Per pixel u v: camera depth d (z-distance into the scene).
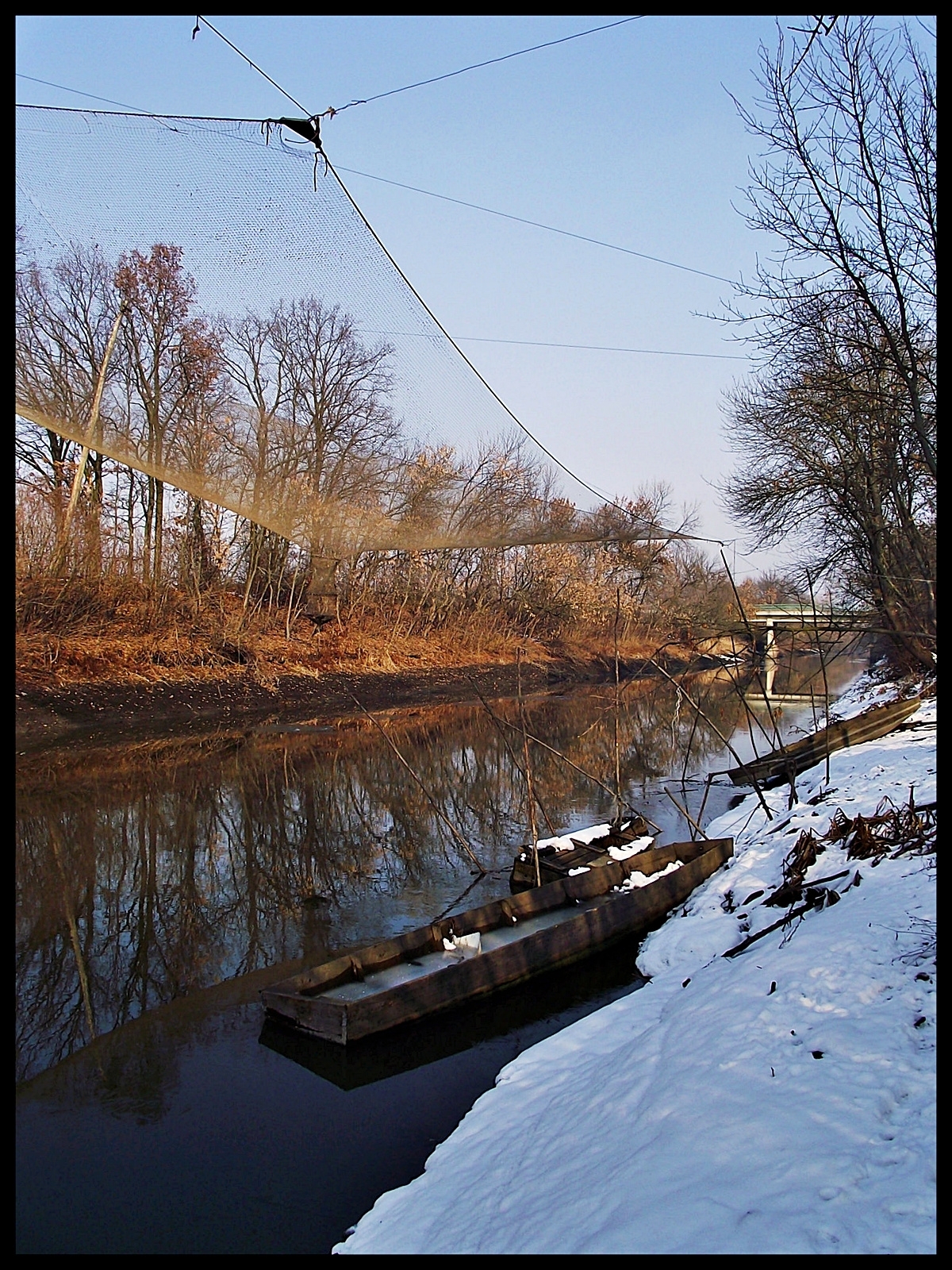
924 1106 3.08
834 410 14.26
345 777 14.70
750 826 10.59
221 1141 4.87
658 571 27.72
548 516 8.12
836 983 4.28
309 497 6.13
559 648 32.84
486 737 19.38
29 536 18.30
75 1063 5.78
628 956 7.37
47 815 11.69
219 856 10.41
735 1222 2.67
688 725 22.98
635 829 10.79
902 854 5.96
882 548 14.54
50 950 7.62
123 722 17.14
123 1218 4.20
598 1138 3.81
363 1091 5.42
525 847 9.56
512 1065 5.46
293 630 24.36
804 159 11.66
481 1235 3.40
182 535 21.92
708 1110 3.49
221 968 7.34
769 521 16.58
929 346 11.88
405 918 8.62
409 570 27.59
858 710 18.56
